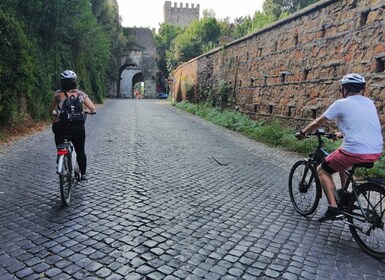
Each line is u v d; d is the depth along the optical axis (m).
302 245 3.76
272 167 7.90
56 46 18.31
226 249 3.58
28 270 3.04
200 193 5.50
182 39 52.50
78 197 5.03
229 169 7.42
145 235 3.82
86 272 3.04
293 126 12.61
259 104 15.91
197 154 9.03
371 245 3.62
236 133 14.28
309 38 11.57
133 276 3.00
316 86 11.12
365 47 8.78
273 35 14.41
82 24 21.00
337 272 3.23
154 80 64.88
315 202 4.52
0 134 10.01
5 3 11.51
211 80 24.56
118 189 5.50
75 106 4.87
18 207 4.55
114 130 13.13
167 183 6.00
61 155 4.52
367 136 3.68
